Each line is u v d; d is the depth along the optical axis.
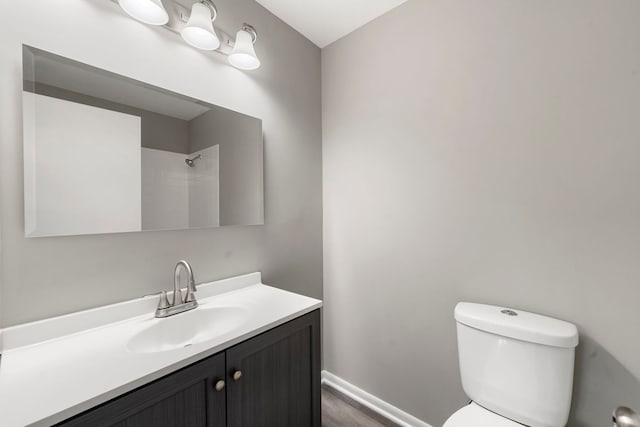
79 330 0.91
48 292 0.87
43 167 0.86
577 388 1.03
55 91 0.88
